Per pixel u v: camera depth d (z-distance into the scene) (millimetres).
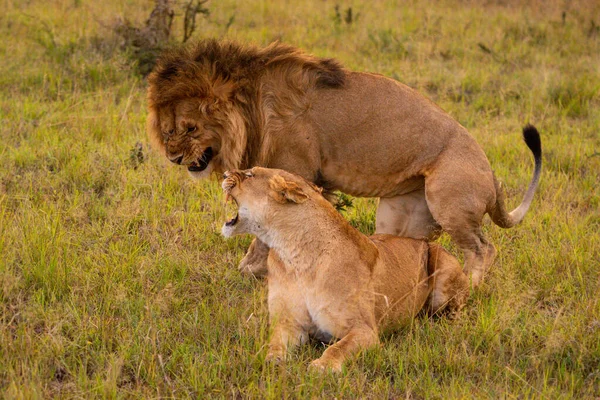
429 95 18609
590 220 13062
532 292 9867
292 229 8773
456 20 24469
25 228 10844
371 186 10859
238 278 10672
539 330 9352
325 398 7961
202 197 12930
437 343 9125
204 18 21344
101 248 10844
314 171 10672
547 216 12820
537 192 14047
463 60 21062
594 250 11656
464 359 8758
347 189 10953
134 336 8797
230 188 8852
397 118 10617
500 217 11453
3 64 18000
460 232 10680
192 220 12070
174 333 9141
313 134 10523
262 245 10695
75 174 13008
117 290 9617
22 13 20594
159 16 19188
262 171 8977
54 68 18031
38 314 9117
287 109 10422
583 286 10547
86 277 9953
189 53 10562
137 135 15031
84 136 14664
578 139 16344
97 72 17688
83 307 9281
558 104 18422
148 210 12109
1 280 9461
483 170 10805
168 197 12625
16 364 7984
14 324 9078
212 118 10367
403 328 9648
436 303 10102
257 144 10578
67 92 16891
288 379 8234
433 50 21500
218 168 10859
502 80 19656
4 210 11273
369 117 10570
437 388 8266
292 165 10539
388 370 8664
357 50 21328
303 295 8805
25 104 15719
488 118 17391
